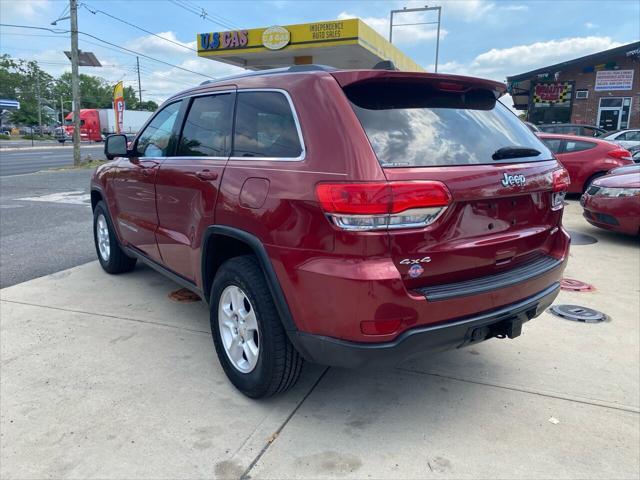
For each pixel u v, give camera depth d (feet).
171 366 11.07
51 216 28.50
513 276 8.87
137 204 14.01
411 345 7.81
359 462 8.09
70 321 13.42
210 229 10.03
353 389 10.27
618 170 25.54
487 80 9.64
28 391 10.00
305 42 52.39
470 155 8.57
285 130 8.86
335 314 7.72
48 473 7.77
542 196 9.66
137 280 16.87
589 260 19.81
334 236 7.55
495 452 8.36
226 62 64.23
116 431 8.79
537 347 12.19
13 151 114.62
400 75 8.55
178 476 7.74
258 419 9.18
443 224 7.87
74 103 66.74
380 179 7.38
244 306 9.64
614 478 7.80
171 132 12.72
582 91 79.71
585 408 9.66
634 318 13.93
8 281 16.71
